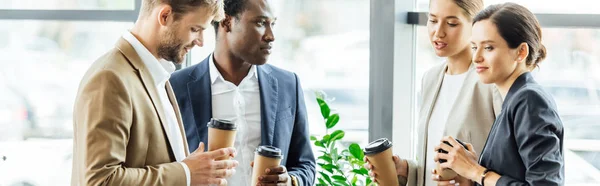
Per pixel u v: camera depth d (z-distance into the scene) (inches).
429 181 102.7
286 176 95.0
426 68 127.9
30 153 141.0
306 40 133.4
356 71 132.7
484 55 88.0
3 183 141.9
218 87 105.7
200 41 87.6
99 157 80.0
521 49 86.6
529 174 82.9
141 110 84.6
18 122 140.5
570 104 112.4
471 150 92.3
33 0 137.3
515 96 85.6
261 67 108.2
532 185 82.3
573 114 112.4
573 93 112.0
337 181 122.0
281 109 106.7
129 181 81.1
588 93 111.0
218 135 89.7
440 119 102.0
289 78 109.6
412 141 132.2
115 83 81.8
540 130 82.6
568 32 111.3
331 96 133.9
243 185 104.5
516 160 85.7
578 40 110.7
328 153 122.6
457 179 93.4
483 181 87.4
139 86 85.0
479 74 89.1
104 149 80.1
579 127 112.3
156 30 85.2
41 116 140.0
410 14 128.7
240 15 101.3
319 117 134.2
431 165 102.6
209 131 90.8
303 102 110.7
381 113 130.4
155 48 86.3
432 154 102.6
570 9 111.9
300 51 133.7
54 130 140.2
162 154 86.9
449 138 91.7
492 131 89.2
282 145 105.7
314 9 132.7
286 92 108.1
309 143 109.7
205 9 85.1
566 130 113.1
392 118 130.3
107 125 80.7
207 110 104.7
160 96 89.1
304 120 109.7
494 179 86.4
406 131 131.3
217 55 106.0
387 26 128.6
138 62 85.6
